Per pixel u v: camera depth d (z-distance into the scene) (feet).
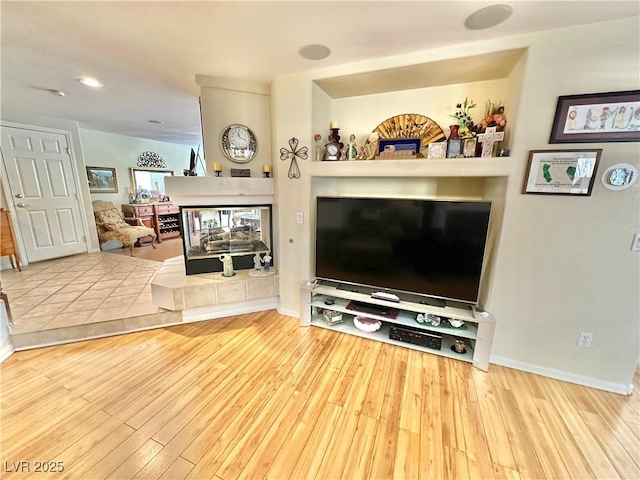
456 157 6.83
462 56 6.25
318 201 8.26
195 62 7.32
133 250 17.28
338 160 8.09
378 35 5.86
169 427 5.20
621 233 5.74
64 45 6.39
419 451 4.79
